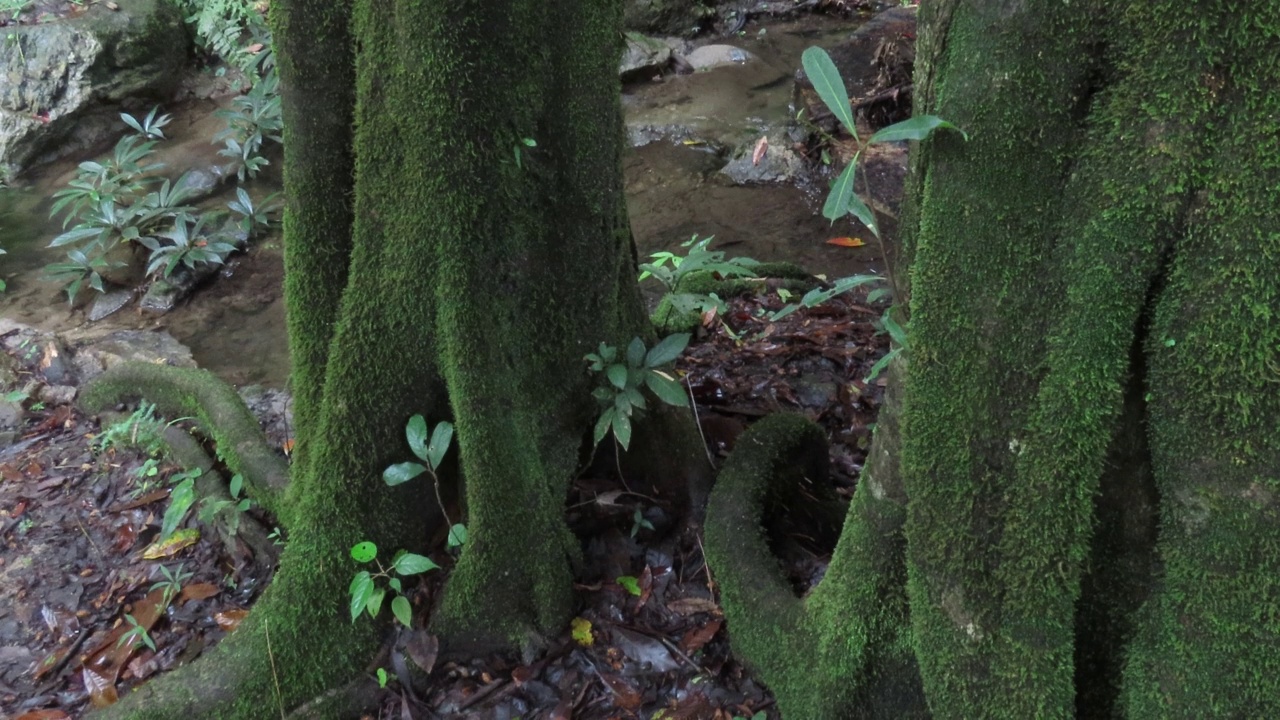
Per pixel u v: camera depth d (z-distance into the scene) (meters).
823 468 2.85
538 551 2.42
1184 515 1.42
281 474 2.92
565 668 2.44
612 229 2.52
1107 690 1.69
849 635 1.98
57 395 3.79
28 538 3.04
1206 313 1.32
